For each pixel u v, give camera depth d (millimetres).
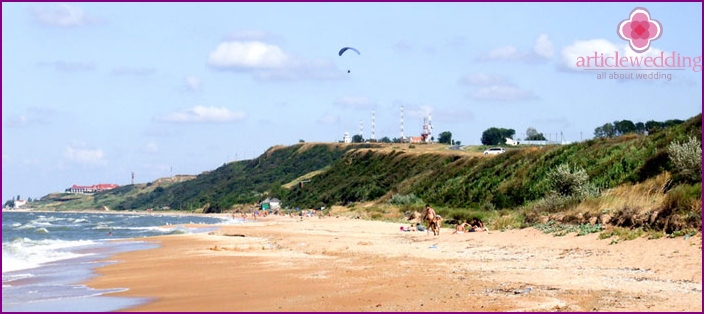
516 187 84375
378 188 153500
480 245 41344
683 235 31297
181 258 41188
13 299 26219
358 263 34031
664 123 163250
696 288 22375
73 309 23766
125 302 24828
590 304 20234
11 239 67562
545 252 34969
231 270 33281
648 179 56188
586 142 83562
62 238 72938
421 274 28297
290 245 50250
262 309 21953
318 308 21625
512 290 23062
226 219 158625
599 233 37719
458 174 114375
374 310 20875
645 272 26328
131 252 47875
